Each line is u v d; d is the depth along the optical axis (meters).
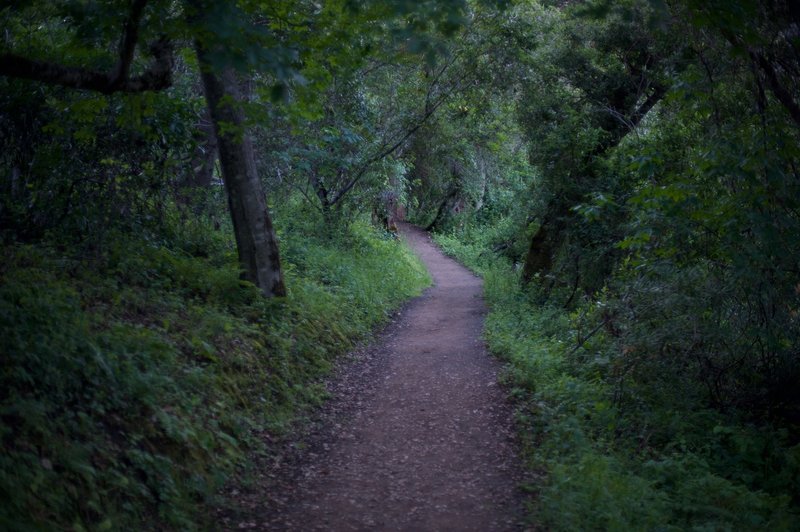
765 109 8.09
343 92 17.73
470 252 33.00
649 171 8.99
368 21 7.04
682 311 7.96
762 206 7.48
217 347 8.22
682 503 5.95
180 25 6.06
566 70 17.48
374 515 5.67
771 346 7.84
